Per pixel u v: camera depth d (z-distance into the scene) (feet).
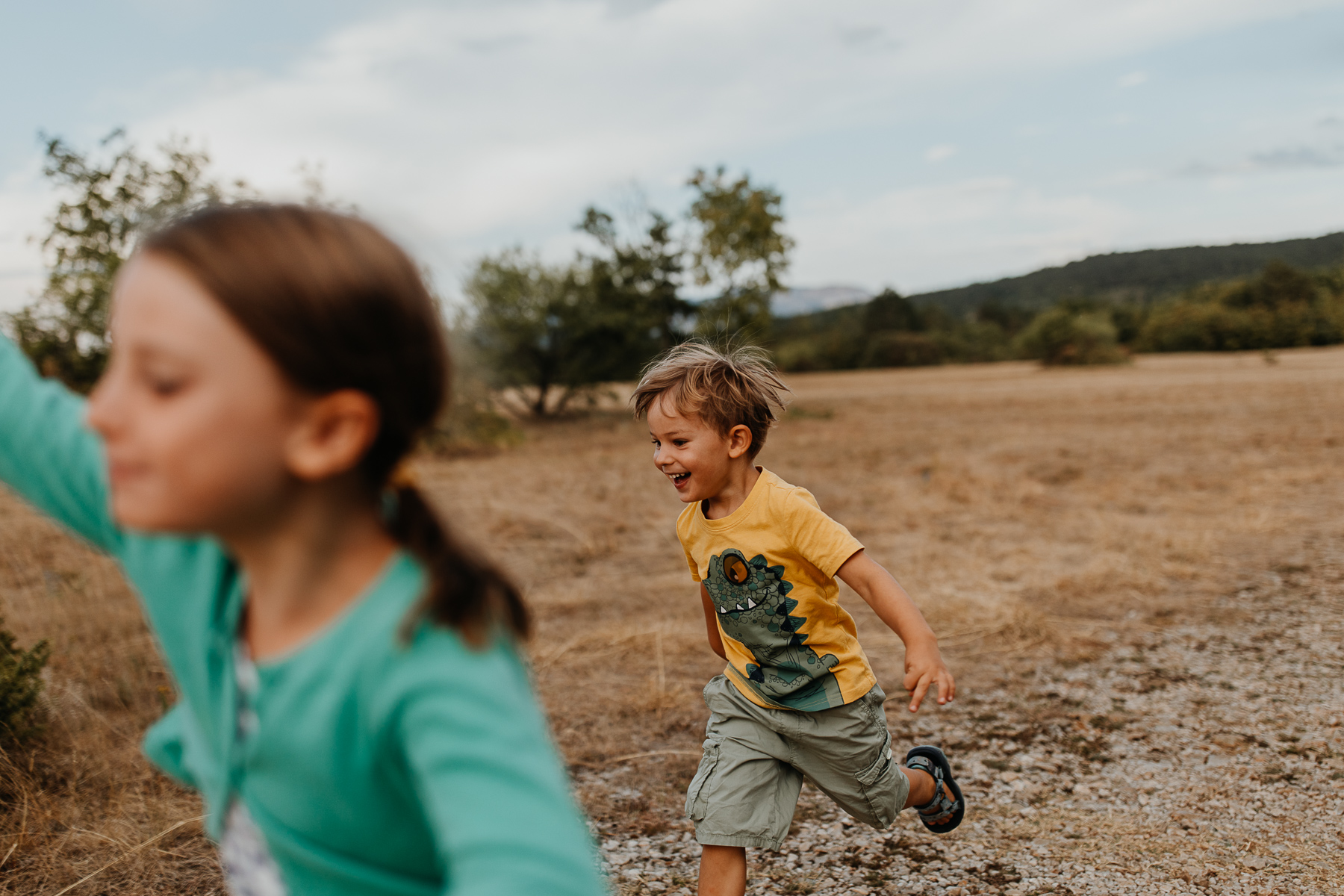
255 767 2.16
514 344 66.59
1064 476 32.07
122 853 8.57
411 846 2.19
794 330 245.45
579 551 21.83
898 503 27.40
